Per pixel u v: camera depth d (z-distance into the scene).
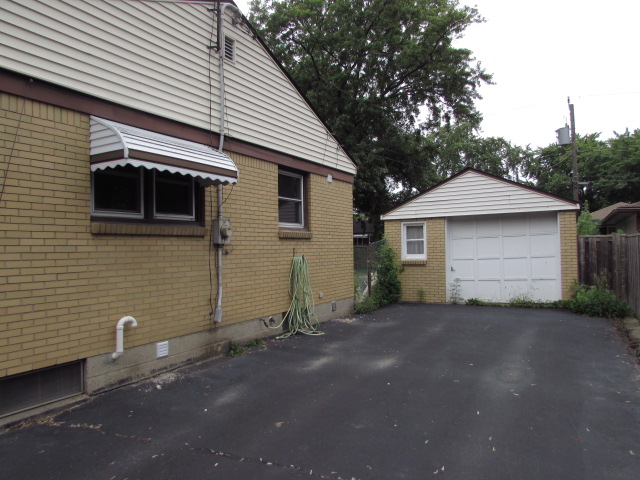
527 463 3.22
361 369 5.61
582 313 9.80
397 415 4.12
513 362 5.93
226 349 6.29
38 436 3.62
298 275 7.80
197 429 3.79
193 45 5.88
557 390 4.81
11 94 3.87
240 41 6.73
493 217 11.59
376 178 22.83
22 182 3.91
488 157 40.38
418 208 12.23
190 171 4.78
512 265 11.38
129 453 3.36
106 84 4.71
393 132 24.20
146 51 5.20
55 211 4.16
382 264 11.99
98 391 4.55
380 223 27.16
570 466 3.18
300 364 5.81
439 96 24.02
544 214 11.03
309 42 21.64
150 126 5.24
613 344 6.92
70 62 4.35
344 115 21.97
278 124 7.59
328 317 9.04
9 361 3.78
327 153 9.13
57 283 4.15
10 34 3.86
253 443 3.54
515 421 3.98
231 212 6.46
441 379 5.20
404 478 3.02
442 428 3.83
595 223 19.08
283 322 7.57
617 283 10.03
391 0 20.73
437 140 40.22
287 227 8.02
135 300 4.94
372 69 22.11
